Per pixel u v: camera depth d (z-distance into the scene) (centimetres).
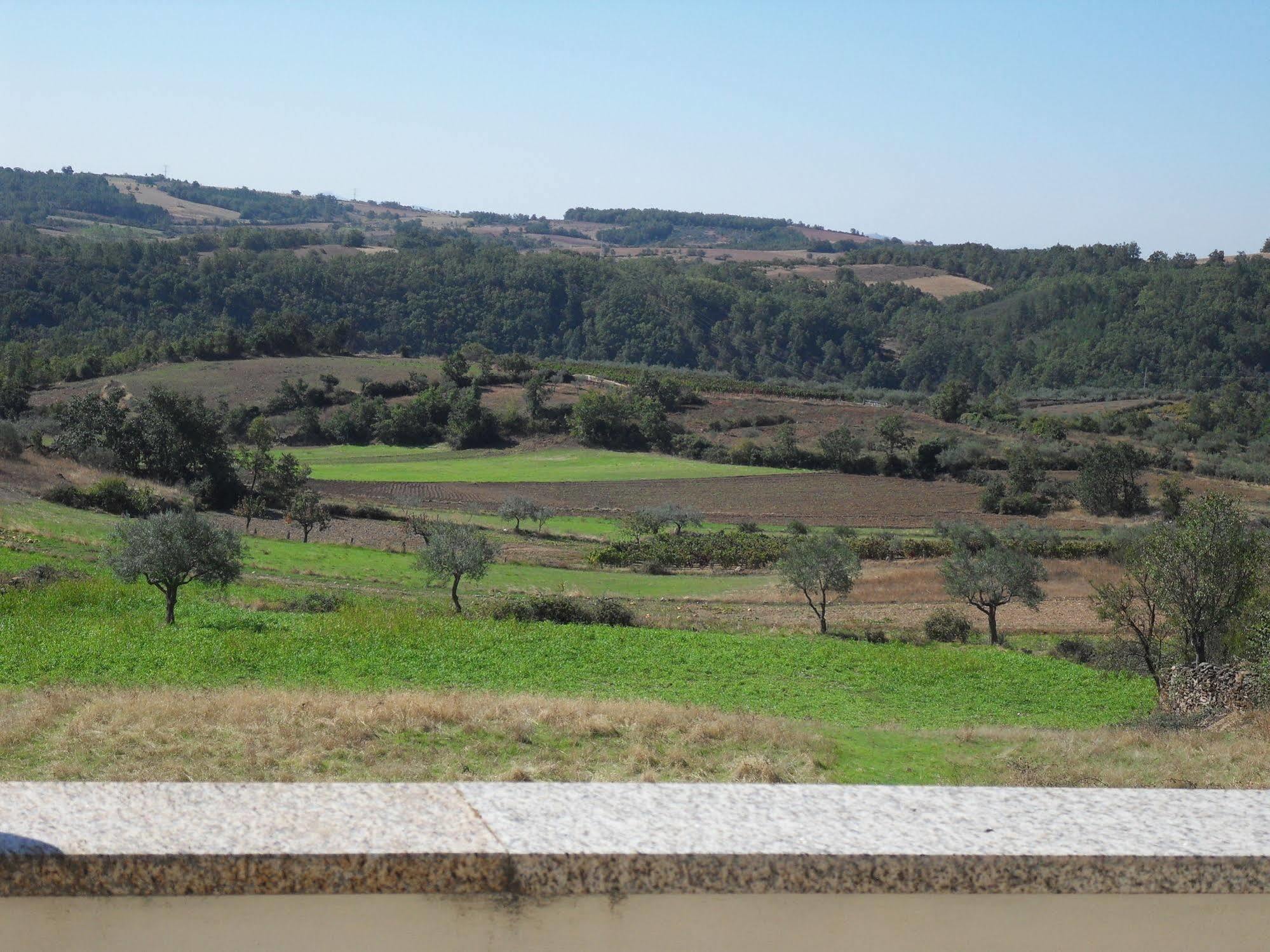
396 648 2705
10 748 1165
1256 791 301
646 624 4062
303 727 1305
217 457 7731
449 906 244
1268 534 2769
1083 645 3903
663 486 10019
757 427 12750
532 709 1538
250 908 240
